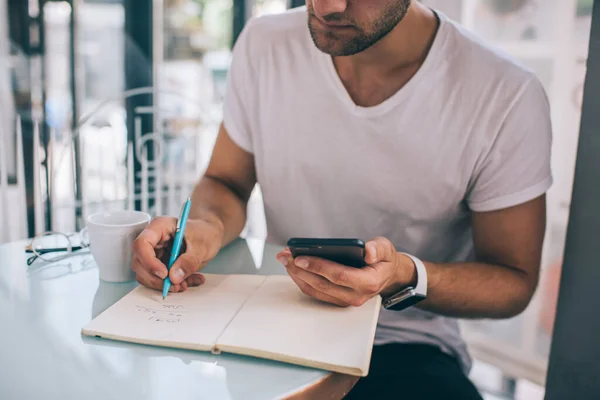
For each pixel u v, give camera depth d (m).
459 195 1.11
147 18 2.63
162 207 2.39
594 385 1.20
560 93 1.76
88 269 0.94
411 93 1.07
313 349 0.66
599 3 1.13
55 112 2.58
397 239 1.17
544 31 1.79
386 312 1.14
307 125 1.16
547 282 1.86
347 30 0.89
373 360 1.08
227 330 0.70
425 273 0.93
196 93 2.84
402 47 1.04
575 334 1.23
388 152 1.11
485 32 1.96
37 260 0.97
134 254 0.83
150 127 2.69
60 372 0.62
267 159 1.22
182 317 0.74
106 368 0.63
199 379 0.61
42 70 2.55
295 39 1.18
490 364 2.11
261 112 1.20
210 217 1.06
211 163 1.29
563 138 1.76
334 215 1.20
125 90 2.66
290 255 0.81
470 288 1.01
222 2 2.80
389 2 0.89
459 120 1.07
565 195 1.78
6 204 1.90
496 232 1.09
